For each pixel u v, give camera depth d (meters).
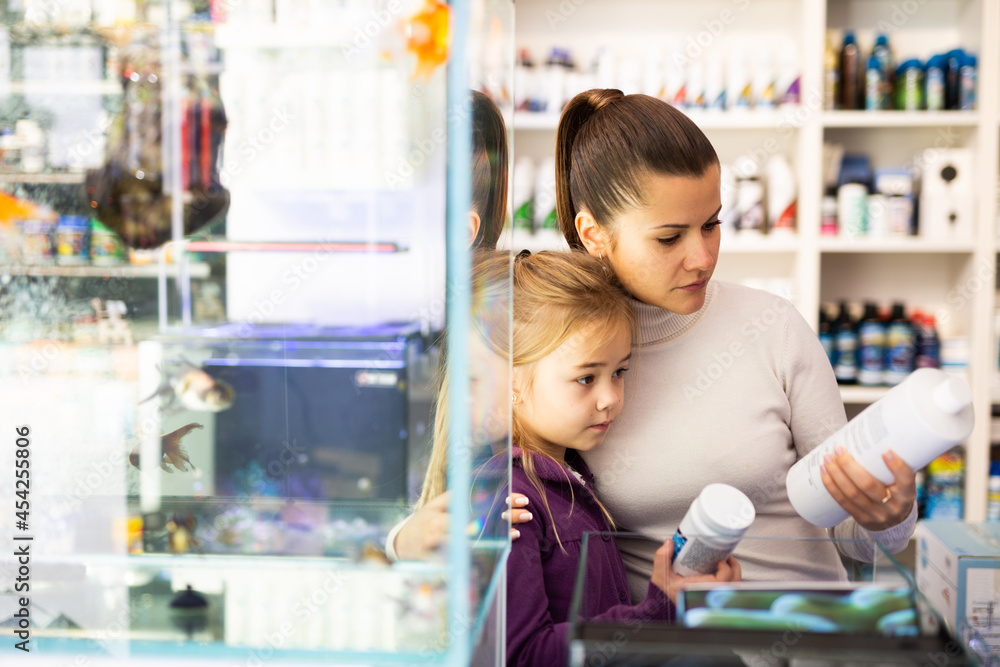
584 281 0.97
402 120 0.46
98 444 0.48
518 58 2.76
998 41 2.58
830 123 2.63
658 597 0.56
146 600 0.48
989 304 2.64
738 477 1.08
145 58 0.49
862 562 0.60
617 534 0.69
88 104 0.49
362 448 0.47
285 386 0.48
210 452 0.48
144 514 0.48
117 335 0.49
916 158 2.81
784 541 0.64
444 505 0.44
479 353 0.49
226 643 0.47
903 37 2.81
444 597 0.44
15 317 0.48
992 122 2.59
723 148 2.85
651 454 1.09
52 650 0.48
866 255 2.90
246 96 0.48
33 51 0.48
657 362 1.12
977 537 0.88
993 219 2.61
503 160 0.60
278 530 0.47
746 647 0.47
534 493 0.90
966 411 0.79
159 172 0.48
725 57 2.84
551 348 0.94
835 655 0.46
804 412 1.15
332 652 0.46
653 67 2.68
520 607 0.79
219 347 0.48
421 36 0.45
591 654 0.48
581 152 1.08
